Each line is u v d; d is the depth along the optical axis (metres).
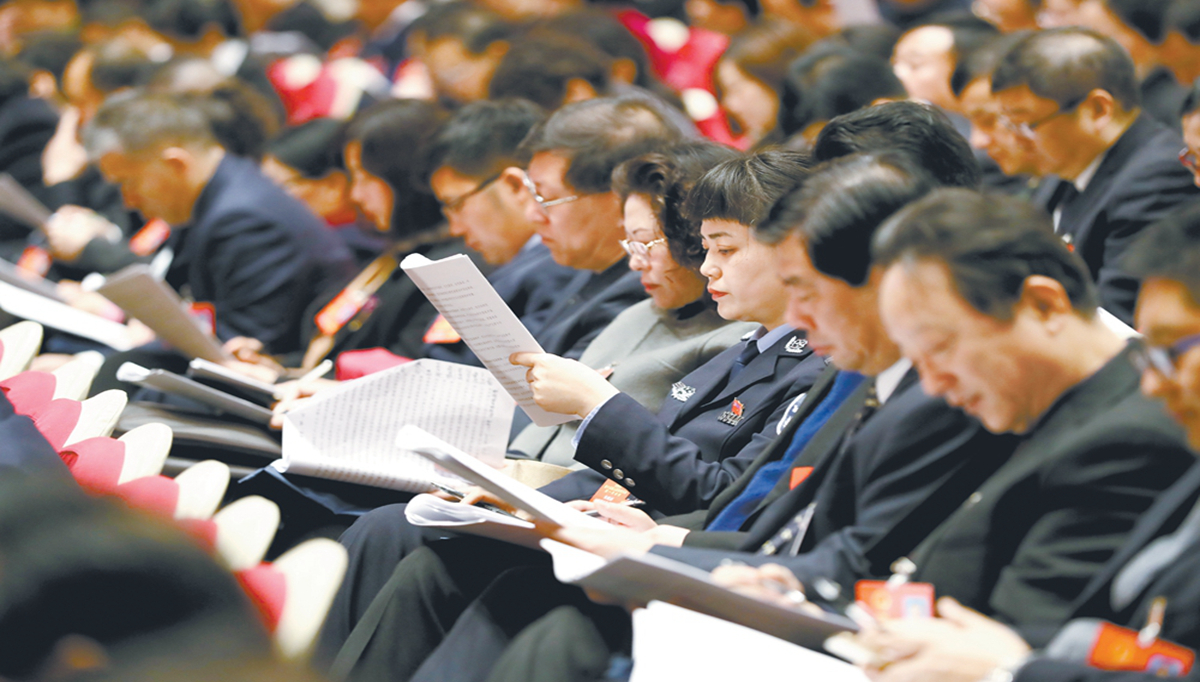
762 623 6.51
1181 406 5.75
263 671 2.80
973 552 6.27
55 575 2.78
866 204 7.00
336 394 10.09
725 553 7.26
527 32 21.19
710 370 10.12
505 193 13.78
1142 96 14.44
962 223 6.04
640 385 10.55
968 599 6.24
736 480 8.64
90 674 2.72
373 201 15.96
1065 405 6.15
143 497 8.61
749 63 19.33
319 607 6.64
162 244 20.62
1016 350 6.04
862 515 7.00
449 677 7.57
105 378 14.80
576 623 7.11
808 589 6.74
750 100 19.42
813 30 24.27
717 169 9.10
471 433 10.29
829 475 7.43
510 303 13.65
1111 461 5.88
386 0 31.45
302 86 23.81
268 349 16.42
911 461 6.88
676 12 26.73
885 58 17.42
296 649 6.48
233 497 10.58
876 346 7.28
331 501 10.50
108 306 18.28
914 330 6.11
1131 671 5.41
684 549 7.35
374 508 10.25
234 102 18.69
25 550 2.82
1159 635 5.59
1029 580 5.97
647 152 11.40
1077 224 12.10
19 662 2.75
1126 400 6.00
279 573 6.87
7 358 13.22
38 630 2.76
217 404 12.09
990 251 5.96
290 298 16.56
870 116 9.09
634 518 8.87
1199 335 5.61
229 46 29.20
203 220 16.80
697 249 10.17
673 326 10.90
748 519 8.12
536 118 13.95
